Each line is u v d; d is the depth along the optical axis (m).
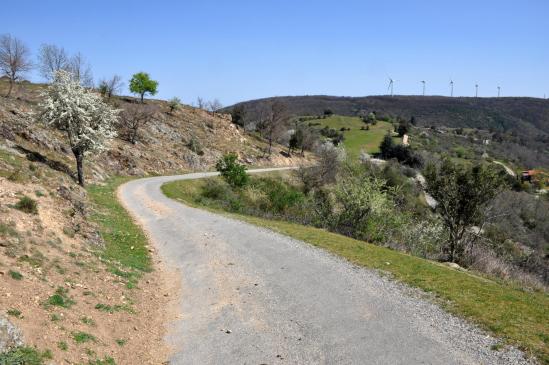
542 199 58.91
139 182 42.03
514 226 45.22
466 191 22.11
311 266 15.88
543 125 184.62
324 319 11.30
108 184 37.00
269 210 36.91
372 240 26.17
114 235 18.86
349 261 16.56
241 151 73.31
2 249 10.87
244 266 16.33
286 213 35.78
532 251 34.84
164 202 31.92
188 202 33.47
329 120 156.50
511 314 11.16
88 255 13.80
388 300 12.38
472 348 9.32
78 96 30.31
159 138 62.69
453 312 11.38
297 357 9.41
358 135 125.62
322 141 105.31
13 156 24.92
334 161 56.06
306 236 21.03
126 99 77.75
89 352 8.15
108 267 13.62
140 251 17.91
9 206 13.45
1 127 32.41
